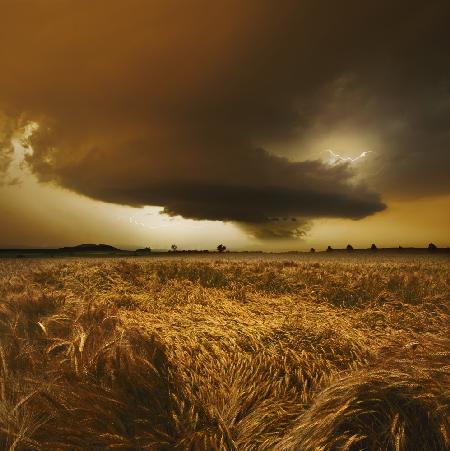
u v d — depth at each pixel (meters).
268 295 12.68
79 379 3.95
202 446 3.18
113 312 7.16
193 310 9.23
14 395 3.68
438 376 3.68
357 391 3.41
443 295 10.65
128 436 3.28
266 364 4.63
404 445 3.03
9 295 8.65
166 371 4.30
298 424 3.22
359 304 11.20
